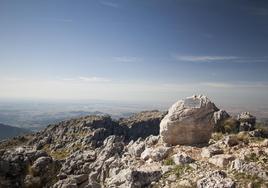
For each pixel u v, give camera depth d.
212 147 29.44
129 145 41.72
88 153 44.00
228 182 21.61
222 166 25.30
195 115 33.25
